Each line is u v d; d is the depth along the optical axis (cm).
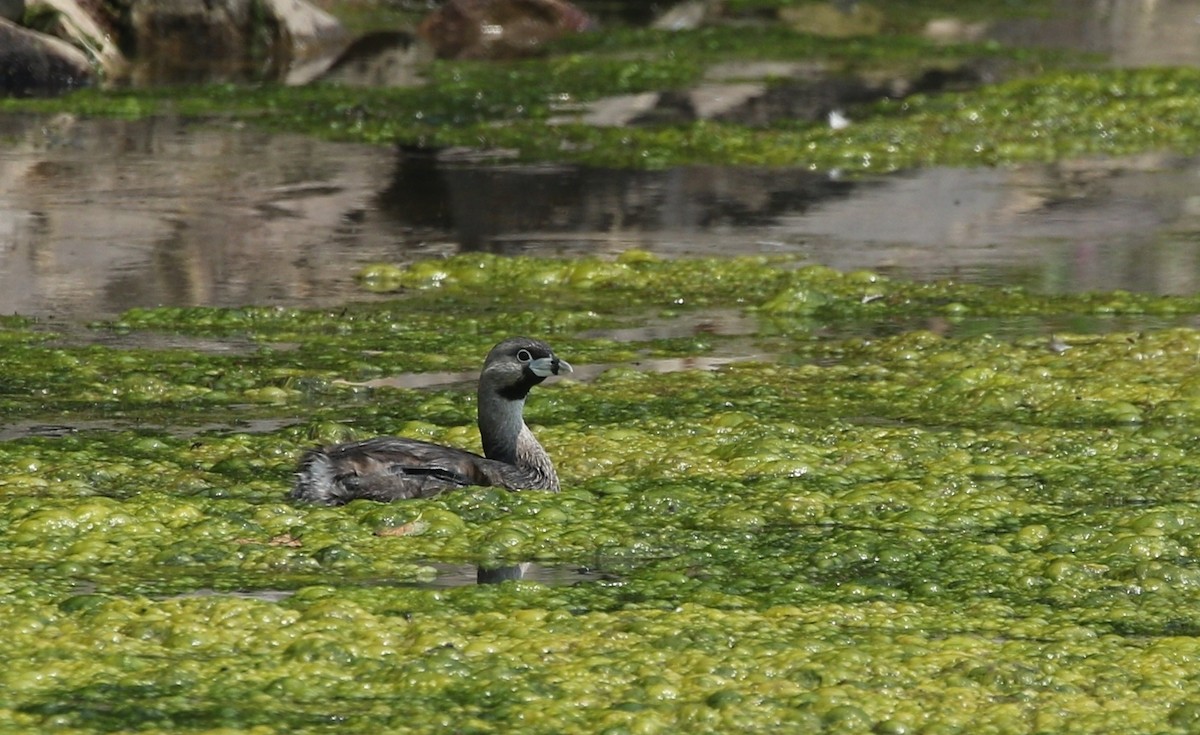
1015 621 1086
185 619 1041
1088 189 2558
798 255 2173
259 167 2575
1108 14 4428
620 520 1277
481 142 2820
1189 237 2264
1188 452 1444
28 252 2084
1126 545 1216
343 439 1438
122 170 2514
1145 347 1722
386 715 927
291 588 1123
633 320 1880
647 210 2403
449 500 1277
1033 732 928
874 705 951
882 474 1397
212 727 904
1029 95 3186
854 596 1124
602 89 3291
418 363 1694
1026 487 1364
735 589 1138
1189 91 3209
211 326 1811
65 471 1339
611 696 957
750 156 2766
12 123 2806
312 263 2091
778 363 1714
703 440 1465
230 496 1305
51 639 1015
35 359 1659
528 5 3959
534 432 1478
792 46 3853
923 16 4353
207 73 3347
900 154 2795
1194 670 1005
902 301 1958
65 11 3266
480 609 1084
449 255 2141
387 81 3322
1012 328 1841
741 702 946
